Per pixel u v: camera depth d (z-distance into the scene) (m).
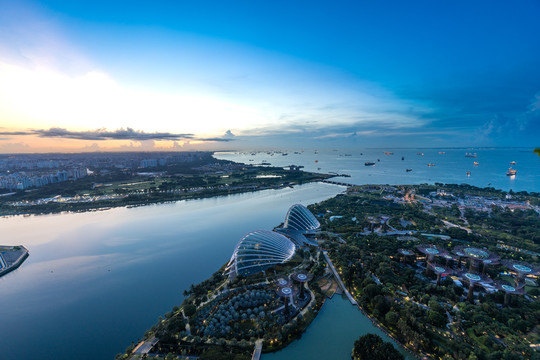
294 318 148.62
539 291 165.00
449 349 124.69
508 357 113.50
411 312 148.00
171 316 151.38
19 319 157.88
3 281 198.00
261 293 163.50
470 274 165.62
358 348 121.94
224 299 165.62
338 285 184.88
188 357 123.38
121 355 124.88
